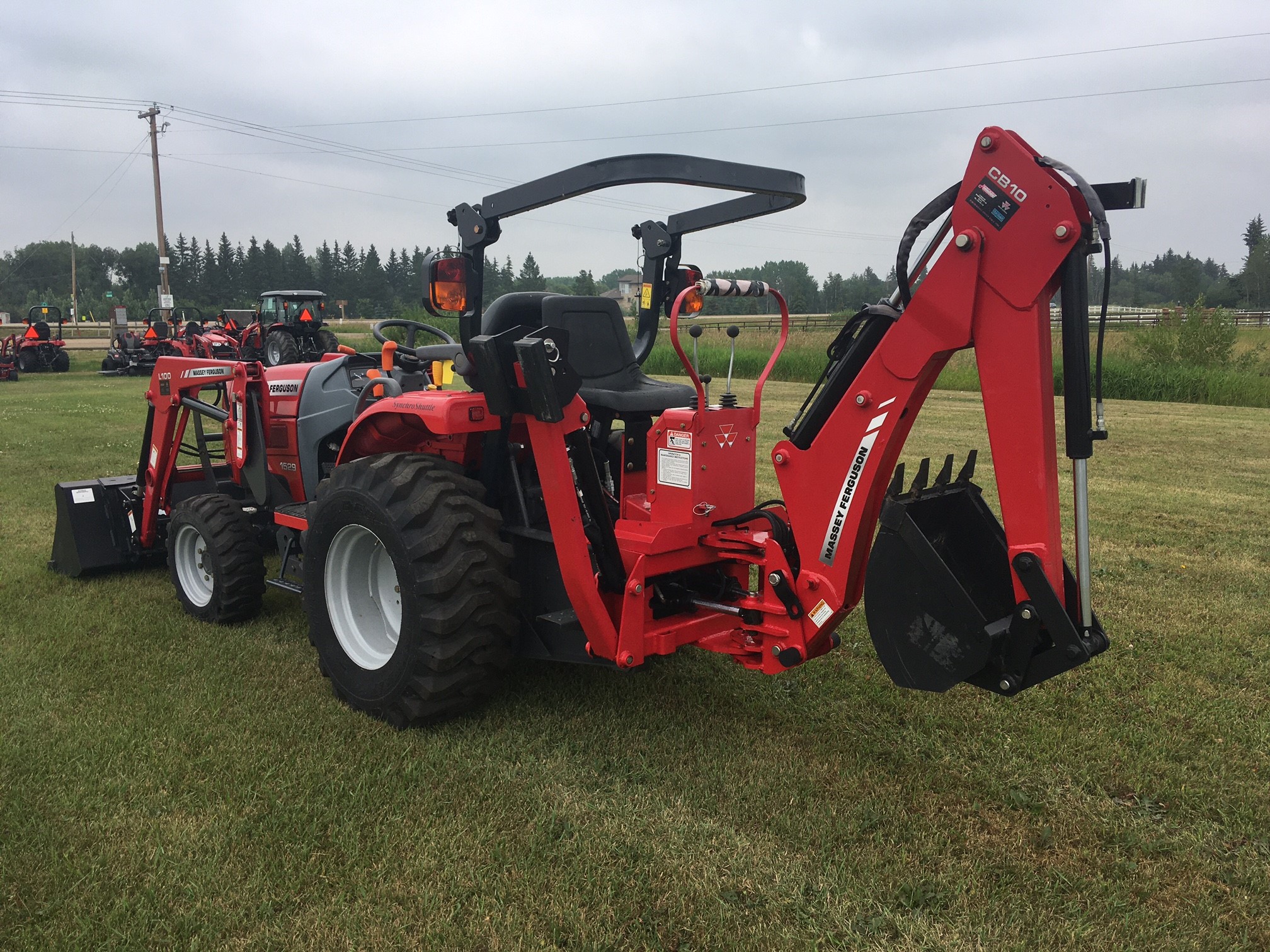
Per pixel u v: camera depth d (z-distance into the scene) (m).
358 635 3.37
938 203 2.43
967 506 2.84
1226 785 2.80
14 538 5.85
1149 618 4.32
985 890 2.28
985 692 3.50
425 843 2.44
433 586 2.97
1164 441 10.54
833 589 2.74
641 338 3.83
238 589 4.21
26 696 3.38
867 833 2.54
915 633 2.51
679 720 3.25
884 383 2.54
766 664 2.94
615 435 3.60
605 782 2.79
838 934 2.12
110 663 3.75
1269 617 4.33
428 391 3.62
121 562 5.06
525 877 2.30
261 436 4.64
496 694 3.46
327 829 2.53
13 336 23.31
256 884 2.26
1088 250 2.21
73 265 67.81
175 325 24.52
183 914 2.16
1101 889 2.29
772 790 2.75
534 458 3.32
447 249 3.19
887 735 3.13
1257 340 28.73
